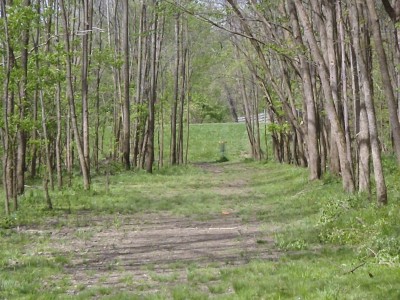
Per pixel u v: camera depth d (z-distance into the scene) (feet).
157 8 69.56
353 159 55.98
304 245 34.32
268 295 23.29
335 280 24.68
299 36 60.54
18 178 62.08
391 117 38.52
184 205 58.44
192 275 28.40
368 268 26.53
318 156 69.92
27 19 47.44
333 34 55.11
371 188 51.93
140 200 61.41
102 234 42.65
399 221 35.17
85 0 79.41
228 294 24.38
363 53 46.06
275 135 135.33
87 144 73.97
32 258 33.32
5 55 48.19
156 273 29.76
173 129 129.49
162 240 39.96
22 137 61.98
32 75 53.47
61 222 47.42
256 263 30.09
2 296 24.88
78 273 30.35
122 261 33.30
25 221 47.32
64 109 80.38
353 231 35.50
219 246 37.06
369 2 38.17
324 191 57.36
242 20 63.72
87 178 68.44
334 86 53.72
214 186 80.64
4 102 47.11
